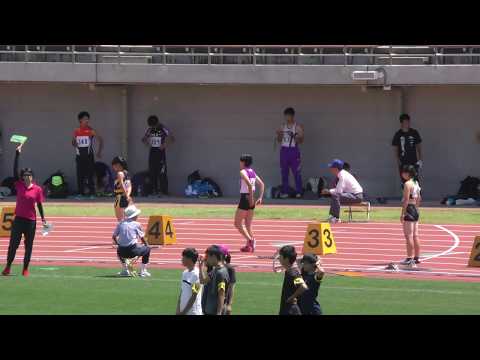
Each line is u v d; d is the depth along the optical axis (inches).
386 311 1862.7
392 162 4069.9
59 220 3390.7
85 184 4119.1
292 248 1497.3
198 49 4244.6
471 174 4025.6
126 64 4033.0
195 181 4143.7
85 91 4237.2
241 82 3976.4
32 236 2305.6
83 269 2432.3
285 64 4126.5
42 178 4256.9
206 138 4195.4
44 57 4266.7
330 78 3927.2
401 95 4042.8
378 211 3592.5
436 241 2945.4
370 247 2807.6
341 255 2672.2
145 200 3983.8
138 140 4227.4
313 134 4126.5
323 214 3518.7
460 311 1867.6
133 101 4222.4
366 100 4084.6
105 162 4234.7
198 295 1510.8
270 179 4163.4
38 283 2201.0
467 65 3855.8
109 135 4227.4
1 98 4266.7
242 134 4173.2
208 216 3491.6
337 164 3287.4
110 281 2233.0
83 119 4065.0
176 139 4215.1
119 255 2299.5
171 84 4079.7
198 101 4195.4
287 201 3927.2
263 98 4156.0
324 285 2186.3
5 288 2128.4
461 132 4028.1
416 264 2484.0
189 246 2842.0
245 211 2699.3
